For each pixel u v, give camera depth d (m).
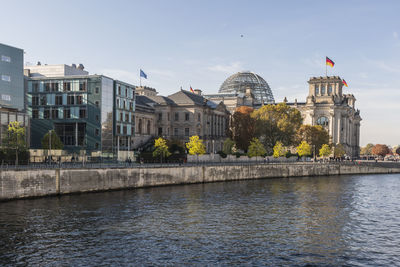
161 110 127.56
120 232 37.28
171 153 96.50
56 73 107.12
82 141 89.69
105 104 90.00
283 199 60.09
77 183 59.44
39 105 92.88
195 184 79.25
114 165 70.62
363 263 29.95
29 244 32.91
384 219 46.00
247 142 121.50
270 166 100.31
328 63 147.62
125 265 28.50
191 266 28.56
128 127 100.81
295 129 132.38
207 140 129.75
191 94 139.12
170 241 34.66
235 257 30.70
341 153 162.25
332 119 180.88
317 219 45.38
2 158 64.88
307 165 111.00
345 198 63.03
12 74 83.06
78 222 40.78
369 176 114.81
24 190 52.97
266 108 127.88
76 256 30.17
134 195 60.38
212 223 41.81
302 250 32.88
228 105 186.00
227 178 88.19
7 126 74.25
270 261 29.98
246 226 40.91
